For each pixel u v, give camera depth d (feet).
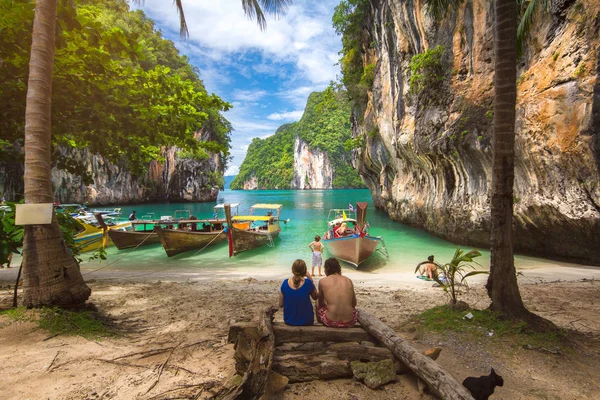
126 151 33.06
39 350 10.94
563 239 35.60
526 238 40.34
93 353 11.19
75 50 21.02
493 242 14.39
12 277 29.32
